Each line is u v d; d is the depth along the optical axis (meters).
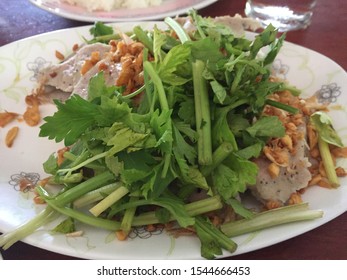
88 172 0.34
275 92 0.39
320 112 0.38
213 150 0.32
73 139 0.31
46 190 0.34
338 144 0.37
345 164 0.36
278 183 0.34
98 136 0.30
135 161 0.30
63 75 0.44
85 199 0.32
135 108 0.34
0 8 0.58
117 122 0.30
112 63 0.39
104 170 0.32
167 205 0.31
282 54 0.46
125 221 0.31
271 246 0.32
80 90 0.38
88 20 0.52
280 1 0.55
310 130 0.38
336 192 0.34
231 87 0.33
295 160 0.35
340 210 0.32
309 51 0.46
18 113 0.43
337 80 0.43
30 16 0.57
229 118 0.34
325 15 0.58
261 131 0.33
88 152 0.32
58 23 0.56
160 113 0.32
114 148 0.29
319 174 0.36
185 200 0.33
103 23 0.50
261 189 0.34
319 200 0.33
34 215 0.32
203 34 0.37
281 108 0.36
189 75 0.33
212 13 0.56
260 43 0.36
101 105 0.29
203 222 0.31
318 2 0.60
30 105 0.44
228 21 0.45
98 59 0.40
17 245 0.31
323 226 0.33
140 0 0.54
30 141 0.40
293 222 0.31
